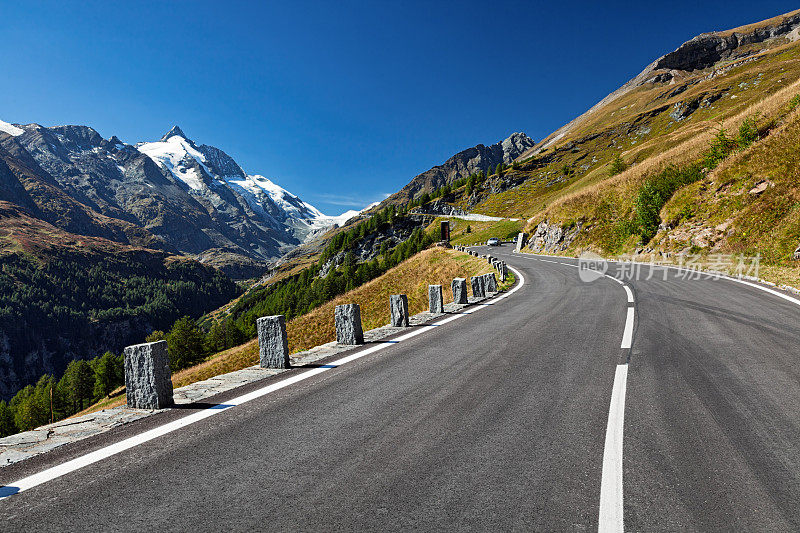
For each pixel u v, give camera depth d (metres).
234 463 2.99
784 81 116.19
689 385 4.38
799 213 16.50
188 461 3.04
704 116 131.88
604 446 3.09
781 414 3.54
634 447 3.06
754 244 17.97
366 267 104.19
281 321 6.09
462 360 5.93
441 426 3.58
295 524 2.22
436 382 4.91
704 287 12.66
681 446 3.05
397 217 149.12
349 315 7.72
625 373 4.90
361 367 5.82
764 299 9.72
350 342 7.73
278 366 6.07
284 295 135.00
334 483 2.67
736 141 27.06
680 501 2.35
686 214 24.97
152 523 2.26
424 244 103.31
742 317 7.89
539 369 5.26
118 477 2.81
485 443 3.21
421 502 2.41
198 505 2.44
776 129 23.30
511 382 4.77
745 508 2.27
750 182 21.31
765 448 2.97
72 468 2.95
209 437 3.49
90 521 2.29
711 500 2.36
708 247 21.09
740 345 5.93
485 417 3.75
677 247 23.38
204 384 5.27
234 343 91.25
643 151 93.38
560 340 6.91
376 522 2.22
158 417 4.06
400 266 48.50
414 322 10.09
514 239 79.69
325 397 4.52
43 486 2.70
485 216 110.06
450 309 12.21
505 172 172.75
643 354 5.73
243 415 4.03
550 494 2.46
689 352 5.71
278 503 2.44
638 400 4.03
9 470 2.93
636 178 39.56
